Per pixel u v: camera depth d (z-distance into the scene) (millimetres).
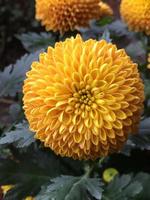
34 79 246
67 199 258
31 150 300
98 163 293
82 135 241
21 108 306
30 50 376
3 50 713
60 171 297
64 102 239
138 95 245
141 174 287
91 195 273
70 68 241
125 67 244
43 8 342
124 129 245
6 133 280
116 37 375
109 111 240
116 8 704
